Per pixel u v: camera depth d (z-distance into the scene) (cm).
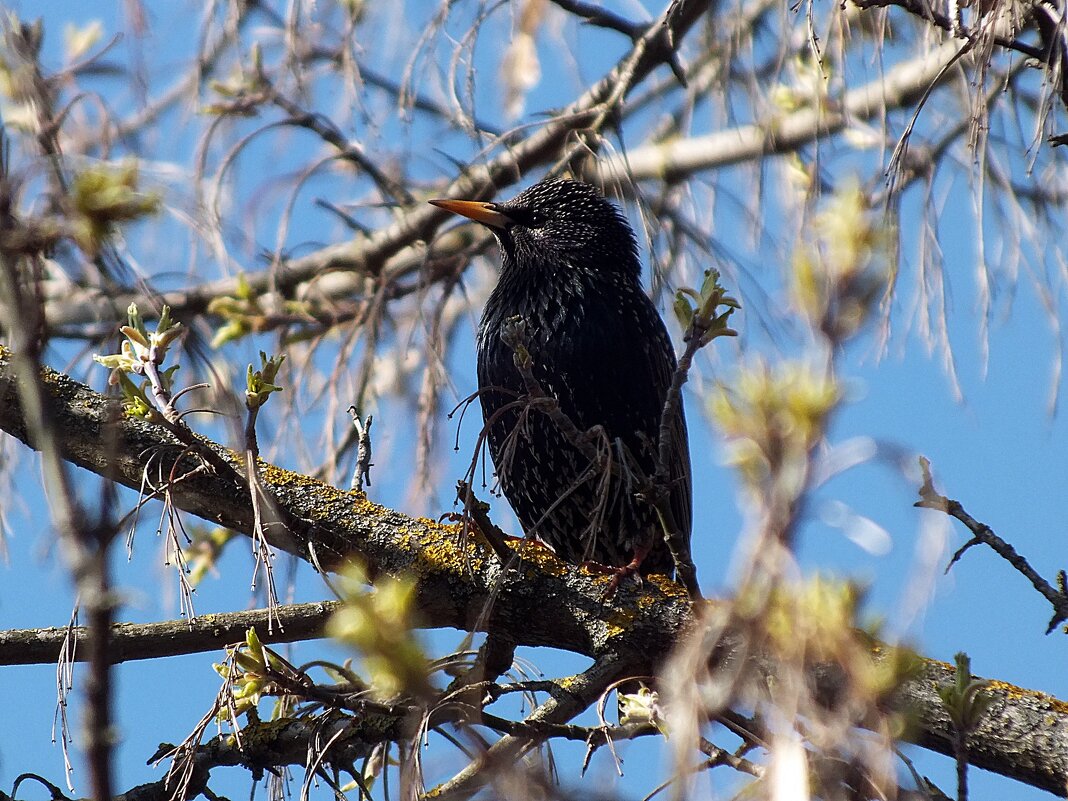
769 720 337
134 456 704
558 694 678
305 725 635
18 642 687
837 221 319
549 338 935
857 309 313
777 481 311
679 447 908
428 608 724
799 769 327
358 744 600
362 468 770
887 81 901
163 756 641
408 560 723
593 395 928
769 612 329
